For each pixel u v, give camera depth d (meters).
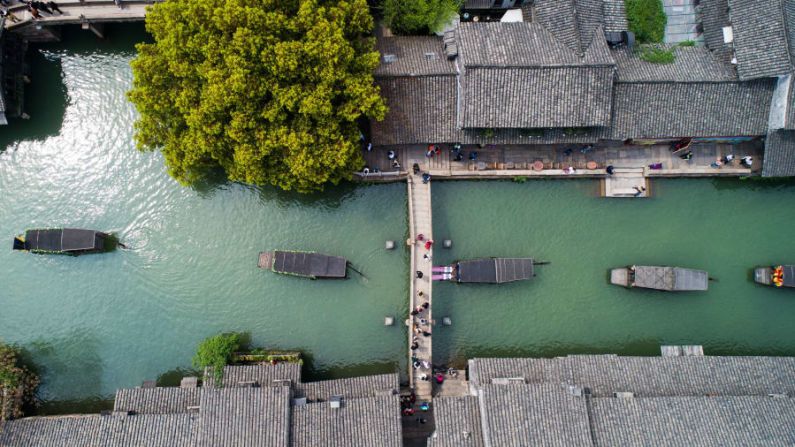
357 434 39.47
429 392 45.94
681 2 46.72
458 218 48.75
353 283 48.41
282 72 36.81
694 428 39.16
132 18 46.72
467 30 41.84
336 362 47.97
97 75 49.56
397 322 48.19
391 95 41.78
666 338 48.34
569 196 48.81
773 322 48.38
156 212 48.75
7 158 48.88
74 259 48.22
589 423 38.50
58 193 48.78
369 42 41.50
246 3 36.16
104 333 47.97
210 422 38.81
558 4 42.00
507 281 46.97
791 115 41.25
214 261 48.53
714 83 42.28
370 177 47.03
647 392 41.59
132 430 40.00
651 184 48.94
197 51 37.25
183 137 40.12
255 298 48.25
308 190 45.47
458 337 48.09
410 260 47.97
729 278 48.62
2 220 48.59
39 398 47.28
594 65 39.84
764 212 48.78
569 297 48.59
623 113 42.81
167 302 48.19
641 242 48.75
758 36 41.53
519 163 47.53
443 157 47.16
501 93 40.28
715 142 47.53
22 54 48.22
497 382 41.09
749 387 41.97
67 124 49.44
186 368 47.78
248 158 38.12
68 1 46.25
